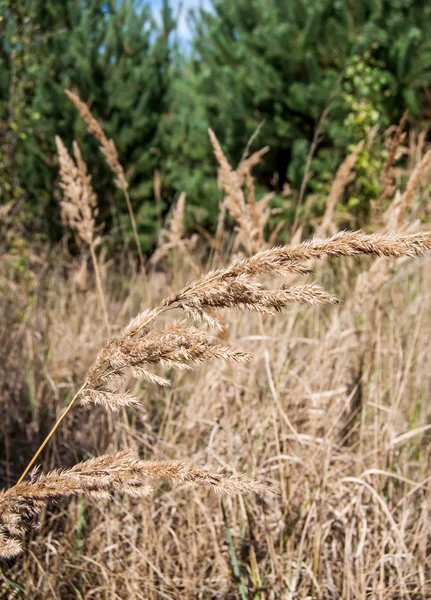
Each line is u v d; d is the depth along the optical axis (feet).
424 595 7.24
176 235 12.42
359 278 9.70
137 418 10.79
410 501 8.64
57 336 14.17
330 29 26.48
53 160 27.50
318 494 8.10
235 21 30.55
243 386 10.00
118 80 31.35
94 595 7.86
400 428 10.00
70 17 31.01
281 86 27.50
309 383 10.29
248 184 9.49
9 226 21.03
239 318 11.37
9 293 17.75
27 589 7.41
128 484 4.38
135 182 32.04
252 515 7.96
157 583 8.00
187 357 4.35
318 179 26.14
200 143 32.40
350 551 7.64
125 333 4.57
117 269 25.95
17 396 11.88
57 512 8.94
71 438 10.75
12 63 19.07
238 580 7.20
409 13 25.71
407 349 10.78
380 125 24.22
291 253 4.29
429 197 14.85
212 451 8.98
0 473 10.03
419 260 12.66
